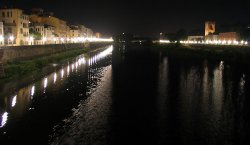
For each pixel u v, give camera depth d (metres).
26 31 112.38
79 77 69.38
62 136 31.14
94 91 53.44
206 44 158.25
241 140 30.78
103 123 35.38
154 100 46.91
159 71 82.81
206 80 66.56
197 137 31.44
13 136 31.00
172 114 39.22
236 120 37.03
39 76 66.75
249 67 88.00
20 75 64.38
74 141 29.95
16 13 104.31
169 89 55.94
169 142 30.08
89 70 82.94
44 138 30.55
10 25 102.69
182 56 136.50
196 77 71.12
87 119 36.72
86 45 192.75
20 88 53.09
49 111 39.88
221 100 47.28
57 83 60.19
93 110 40.75
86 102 45.09
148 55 144.38
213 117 38.16
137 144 29.45
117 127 34.00
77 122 35.53
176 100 46.97
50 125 34.34
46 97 47.72
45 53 98.88
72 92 52.00
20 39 106.69
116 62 107.62
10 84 55.44
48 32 146.25
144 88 56.78
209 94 51.69
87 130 32.94
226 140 30.78
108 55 141.75
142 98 48.12
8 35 100.88
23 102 44.16
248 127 34.50
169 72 80.56
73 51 139.88
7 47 66.25
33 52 85.50
